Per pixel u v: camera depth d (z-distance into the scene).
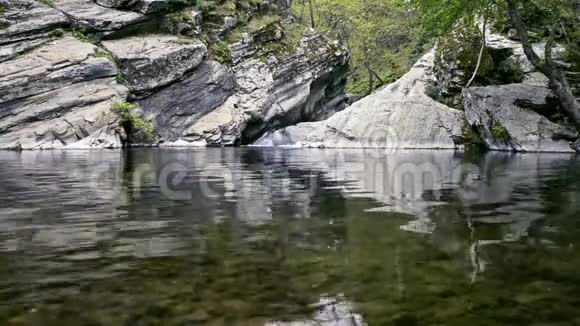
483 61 16.80
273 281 2.06
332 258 2.42
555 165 8.62
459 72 17.23
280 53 22.06
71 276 2.16
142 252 2.59
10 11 16.48
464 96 15.87
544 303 1.79
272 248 2.66
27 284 2.05
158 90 18.19
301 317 1.67
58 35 17.34
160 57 17.94
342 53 25.03
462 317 1.66
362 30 33.50
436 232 3.05
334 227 3.25
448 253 2.51
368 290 1.94
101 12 18.53
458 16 13.10
